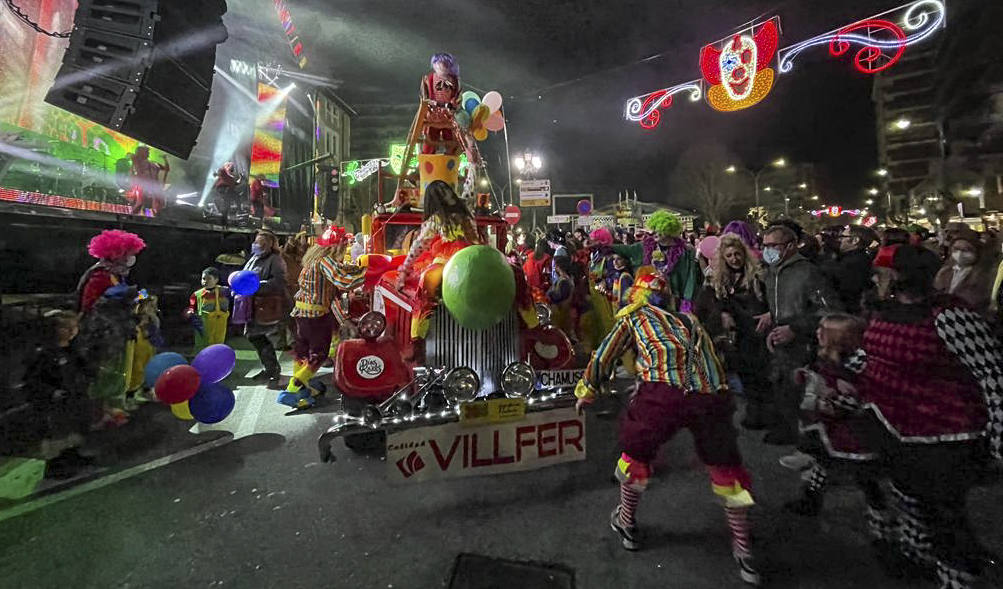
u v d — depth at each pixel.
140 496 3.15
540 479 3.39
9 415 3.55
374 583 2.30
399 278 3.74
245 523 2.83
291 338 8.31
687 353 2.51
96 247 4.08
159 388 3.72
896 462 2.30
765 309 4.39
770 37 9.12
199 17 6.57
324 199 21.27
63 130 9.26
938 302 2.21
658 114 11.52
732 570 2.42
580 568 2.42
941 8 7.10
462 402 3.20
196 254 8.25
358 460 3.71
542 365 3.83
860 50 8.25
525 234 11.93
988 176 34.97
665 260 5.37
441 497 3.14
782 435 4.09
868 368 2.43
